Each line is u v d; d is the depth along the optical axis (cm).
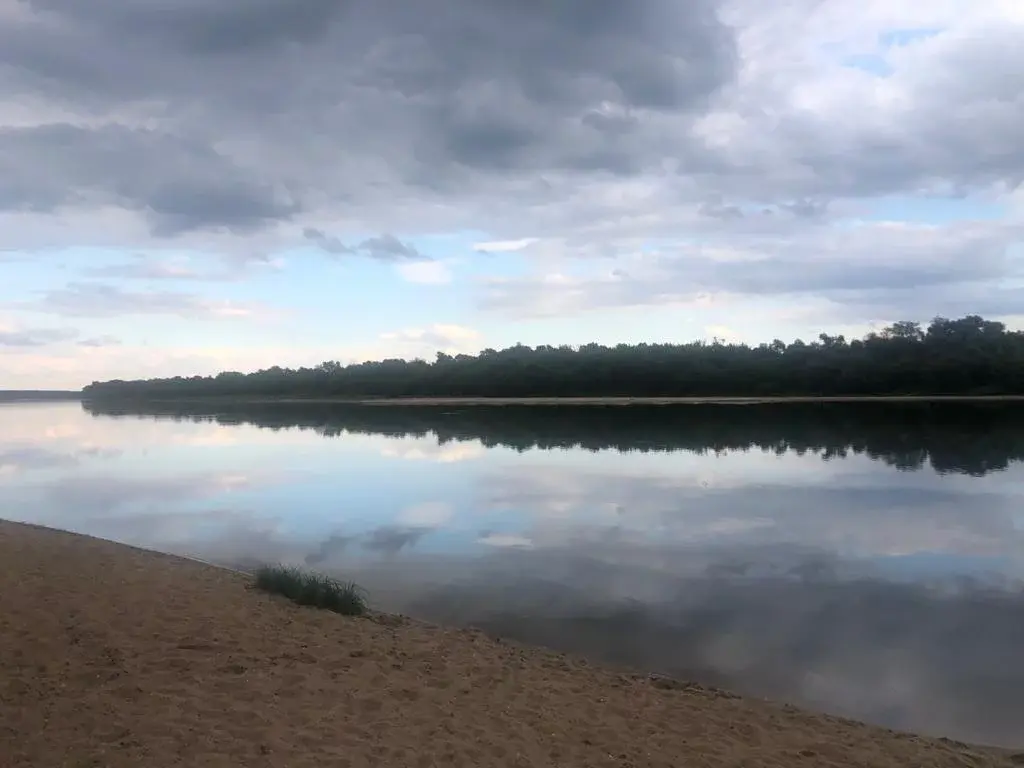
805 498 1895
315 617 836
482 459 2859
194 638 721
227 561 1263
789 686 738
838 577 1145
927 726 654
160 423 5878
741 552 1316
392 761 496
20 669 616
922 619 943
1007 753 585
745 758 542
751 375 8731
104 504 1927
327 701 592
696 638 872
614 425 4681
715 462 2706
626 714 613
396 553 1315
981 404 6631
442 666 698
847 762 546
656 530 1509
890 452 2966
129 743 497
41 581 902
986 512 1697
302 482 2284
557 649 830
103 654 661
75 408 10025
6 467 2862
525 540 1420
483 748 526
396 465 2692
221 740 509
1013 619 950
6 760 465
